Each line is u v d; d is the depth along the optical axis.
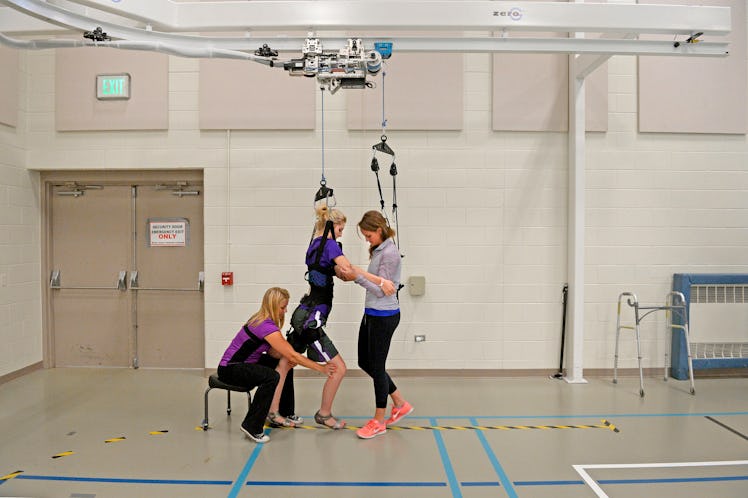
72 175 5.16
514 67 4.88
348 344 4.91
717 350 4.90
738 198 4.99
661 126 4.92
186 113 4.93
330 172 4.91
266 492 2.72
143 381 4.77
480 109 4.92
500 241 4.94
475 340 4.94
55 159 5.01
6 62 4.70
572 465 3.04
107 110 4.95
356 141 4.91
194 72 4.93
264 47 3.53
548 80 4.89
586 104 4.90
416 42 3.64
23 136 4.95
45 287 5.20
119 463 3.05
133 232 5.17
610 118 4.94
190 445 3.32
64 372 5.07
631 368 4.97
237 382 3.41
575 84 4.73
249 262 4.93
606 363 4.96
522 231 4.94
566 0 4.67
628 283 4.96
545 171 4.93
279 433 3.54
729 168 4.99
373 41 3.61
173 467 3.00
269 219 4.93
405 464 3.05
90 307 5.24
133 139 4.97
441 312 4.94
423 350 4.95
